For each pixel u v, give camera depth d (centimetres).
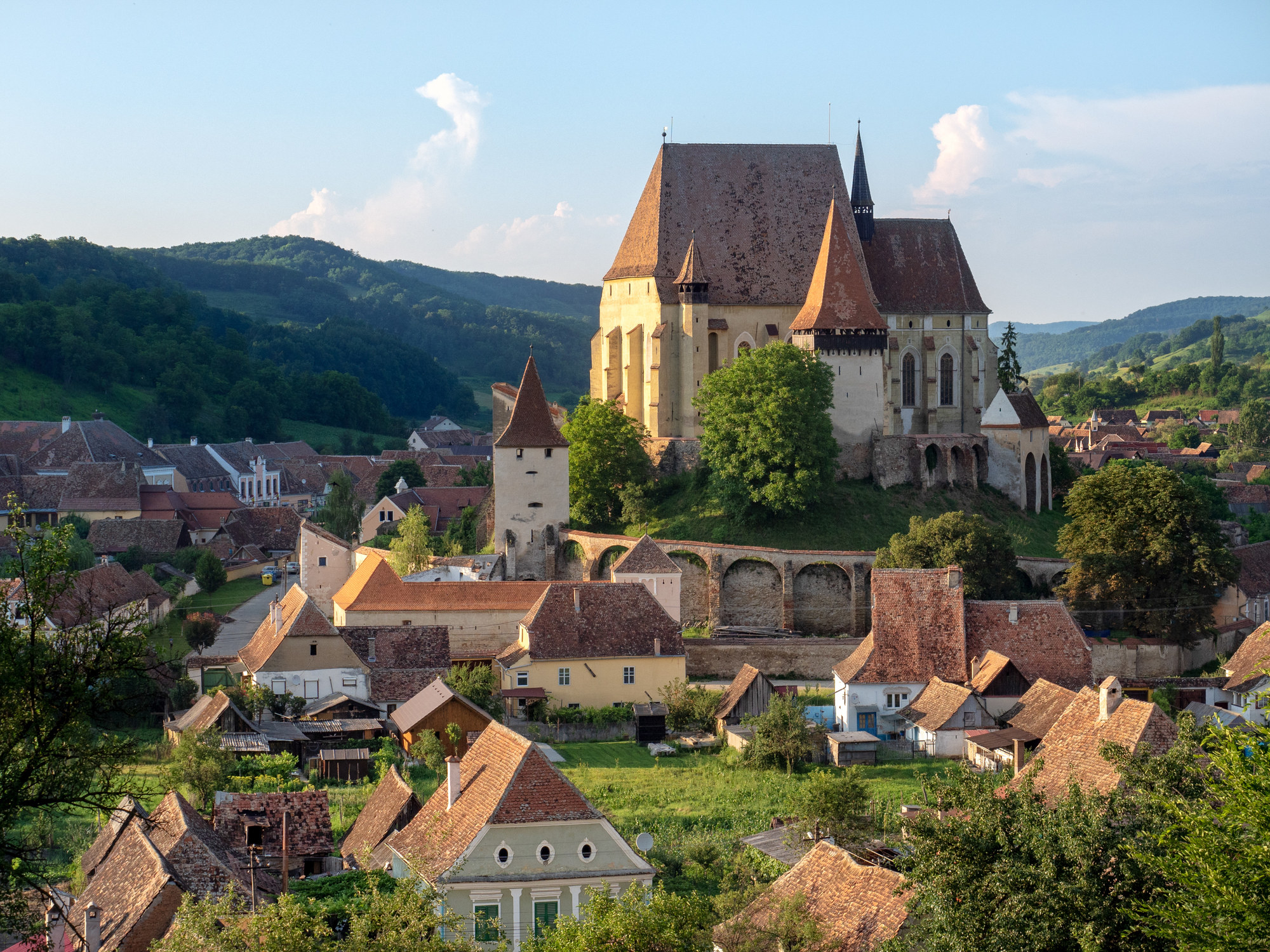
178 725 9606
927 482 14650
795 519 13750
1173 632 11219
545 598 11125
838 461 14688
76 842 6775
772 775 8919
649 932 4325
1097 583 11381
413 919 4234
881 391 14825
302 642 10612
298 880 6003
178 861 5456
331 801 8044
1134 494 11444
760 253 15688
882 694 10138
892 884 4556
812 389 13675
